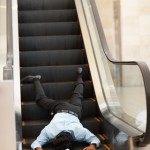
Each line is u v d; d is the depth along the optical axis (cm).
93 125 441
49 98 481
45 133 390
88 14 595
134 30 816
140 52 823
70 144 374
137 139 345
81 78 494
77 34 597
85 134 394
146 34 819
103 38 502
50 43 567
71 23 599
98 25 528
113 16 820
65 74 518
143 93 345
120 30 815
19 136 388
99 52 513
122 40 816
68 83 493
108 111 446
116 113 433
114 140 389
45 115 457
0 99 291
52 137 387
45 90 487
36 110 455
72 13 625
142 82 348
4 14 634
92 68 509
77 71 500
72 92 488
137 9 811
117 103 433
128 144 351
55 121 401
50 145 395
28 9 646
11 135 291
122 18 811
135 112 370
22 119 450
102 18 817
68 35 579
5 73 339
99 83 489
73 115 426
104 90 475
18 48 502
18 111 407
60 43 569
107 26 821
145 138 332
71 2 653
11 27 472
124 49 818
